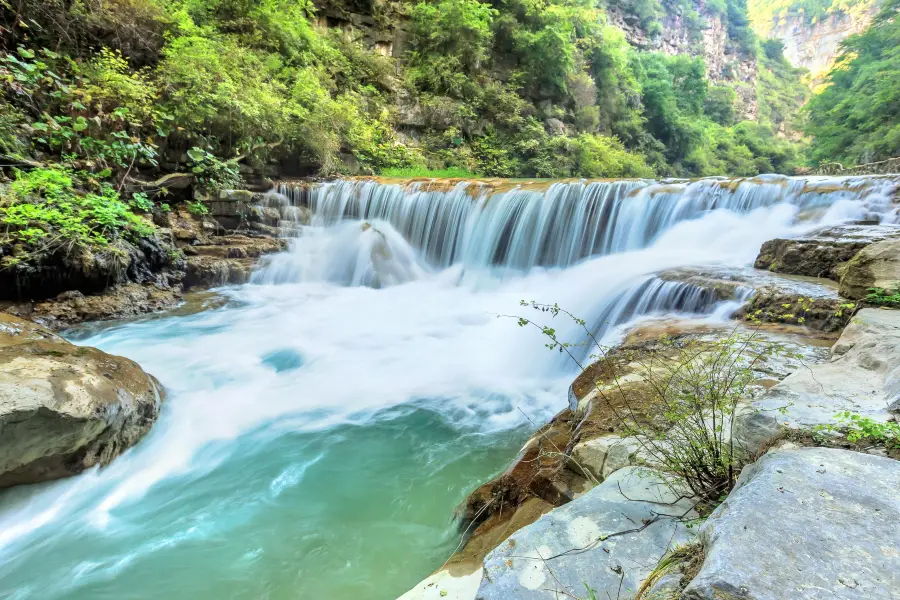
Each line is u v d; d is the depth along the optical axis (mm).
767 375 3137
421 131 20641
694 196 9070
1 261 6891
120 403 4102
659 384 2842
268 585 2910
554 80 25391
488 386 5715
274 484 3920
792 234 6648
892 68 28875
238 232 11289
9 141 8211
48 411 3395
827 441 1763
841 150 30094
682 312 5547
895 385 2229
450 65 21453
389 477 3986
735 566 972
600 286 6902
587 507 1900
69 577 3002
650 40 47156
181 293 9344
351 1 20438
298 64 16406
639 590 1360
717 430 2012
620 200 9773
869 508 1167
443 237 11812
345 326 8031
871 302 3850
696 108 43188
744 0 74500
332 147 14930
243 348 6922
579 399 3725
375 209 12680
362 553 3137
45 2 10328
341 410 5184
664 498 1940
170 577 2992
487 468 4039
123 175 9867
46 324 7094
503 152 21797
